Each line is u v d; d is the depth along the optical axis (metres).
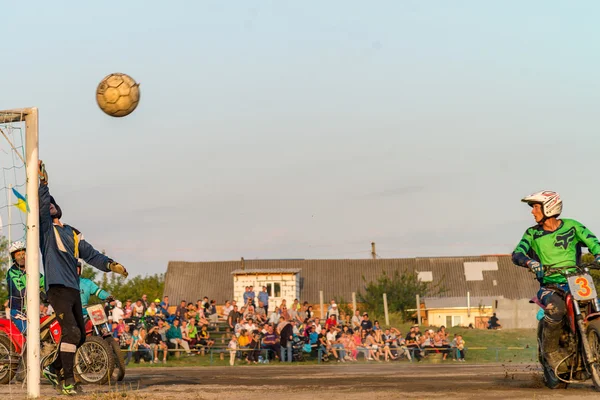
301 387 9.26
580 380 8.50
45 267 8.62
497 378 10.99
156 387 9.50
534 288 57.16
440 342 28.41
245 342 25.09
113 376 10.59
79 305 8.77
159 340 24.08
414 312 50.25
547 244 8.67
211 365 24.33
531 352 30.66
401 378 11.28
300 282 58.06
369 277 58.72
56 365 9.70
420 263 60.16
